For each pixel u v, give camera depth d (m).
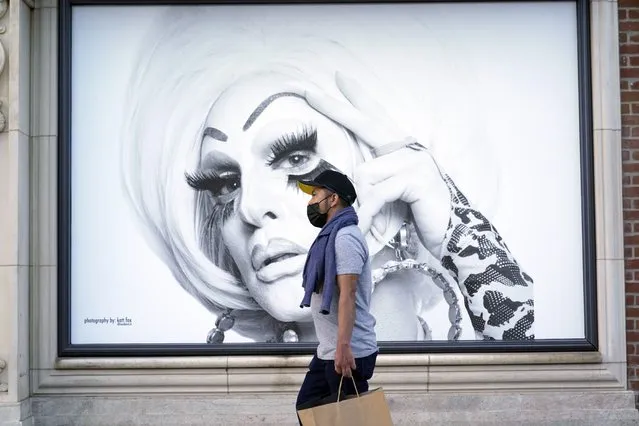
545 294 5.75
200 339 5.72
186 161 5.76
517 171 5.78
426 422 5.61
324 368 4.16
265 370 5.65
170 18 5.78
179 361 5.62
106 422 5.61
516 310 5.75
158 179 5.75
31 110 5.71
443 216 5.76
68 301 5.68
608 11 5.75
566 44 5.75
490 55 5.79
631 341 5.73
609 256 5.68
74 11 5.77
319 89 5.79
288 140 5.77
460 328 5.74
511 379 5.66
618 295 5.68
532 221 5.77
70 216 5.73
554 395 5.66
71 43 5.76
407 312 5.74
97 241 5.73
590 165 5.72
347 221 4.10
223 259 5.74
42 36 5.73
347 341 3.86
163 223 5.74
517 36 5.75
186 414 5.62
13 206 5.46
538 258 5.76
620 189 5.71
